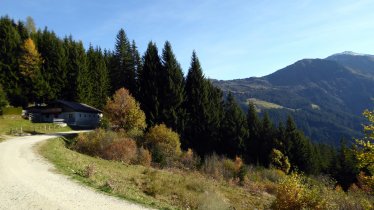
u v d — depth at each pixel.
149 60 74.06
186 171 42.69
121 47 97.25
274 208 22.31
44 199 14.05
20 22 100.44
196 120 70.25
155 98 68.88
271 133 84.81
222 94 90.31
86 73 92.62
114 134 44.50
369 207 20.80
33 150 30.86
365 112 17.78
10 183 17.00
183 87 72.62
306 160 79.00
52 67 90.44
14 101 82.00
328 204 22.12
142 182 26.48
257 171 55.62
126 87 91.44
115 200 14.76
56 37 106.94
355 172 71.88
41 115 74.56
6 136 46.19
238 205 28.80
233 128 75.00
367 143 17.53
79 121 76.94
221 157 62.53
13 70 83.25
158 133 50.91
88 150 39.72
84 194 15.34
